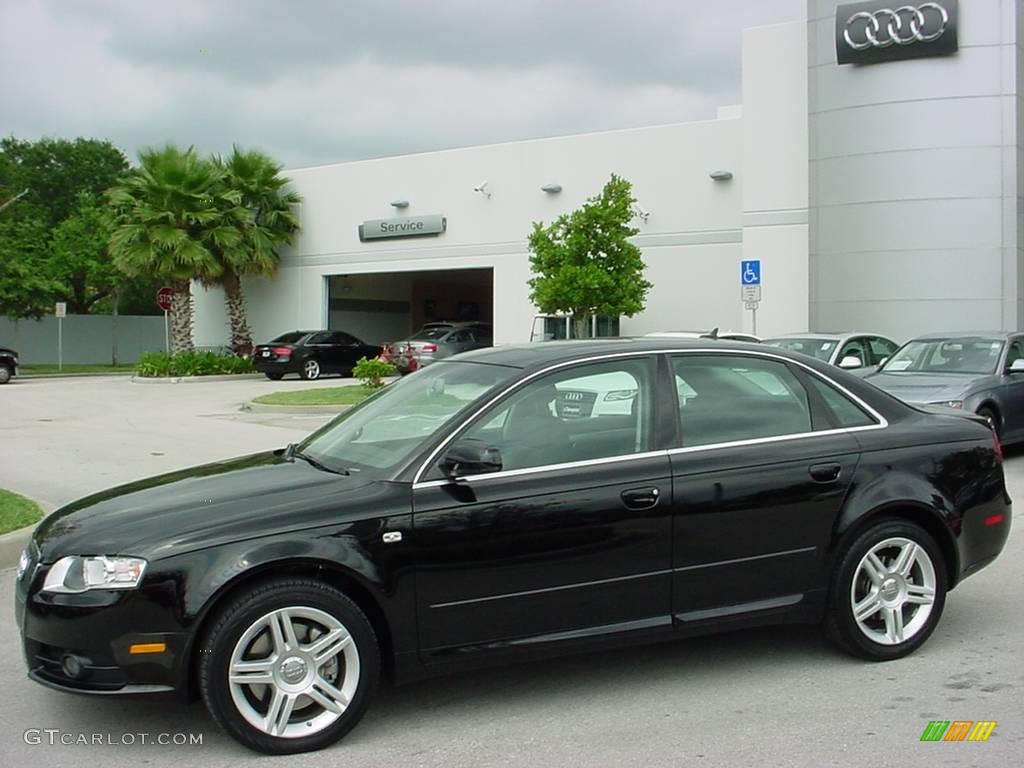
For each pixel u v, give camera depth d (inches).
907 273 826.2
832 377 207.0
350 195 1279.5
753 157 943.0
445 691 190.4
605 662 205.8
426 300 1542.8
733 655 208.7
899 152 824.3
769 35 933.8
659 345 198.8
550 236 968.9
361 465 184.1
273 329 1379.2
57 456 516.1
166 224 1170.6
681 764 155.9
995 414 465.7
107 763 160.1
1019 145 805.9
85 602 157.8
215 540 160.6
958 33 803.4
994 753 158.6
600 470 181.2
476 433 178.9
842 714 175.3
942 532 205.2
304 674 163.8
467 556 170.7
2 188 1625.2
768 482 189.9
